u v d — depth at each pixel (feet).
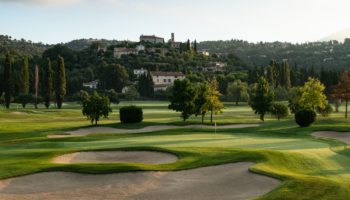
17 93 500.33
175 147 126.82
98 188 85.15
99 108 241.96
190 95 253.24
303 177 83.66
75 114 367.86
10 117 321.11
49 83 449.06
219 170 96.53
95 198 78.95
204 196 78.54
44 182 89.20
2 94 491.72
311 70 628.28
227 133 188.55
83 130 222.89
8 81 421.59
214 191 81.46
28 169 96.02
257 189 80.48
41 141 157.48
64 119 319.27
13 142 156.15
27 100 466.29
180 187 85.20
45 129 223.92
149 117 331.98
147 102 594.24
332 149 125.90
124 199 78.33
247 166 96.99
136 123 240.32
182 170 97.35
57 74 450.71
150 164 104.58
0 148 136.87
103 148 126.72
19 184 87.81
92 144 145.48
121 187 85.66
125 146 136.15
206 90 254.47
